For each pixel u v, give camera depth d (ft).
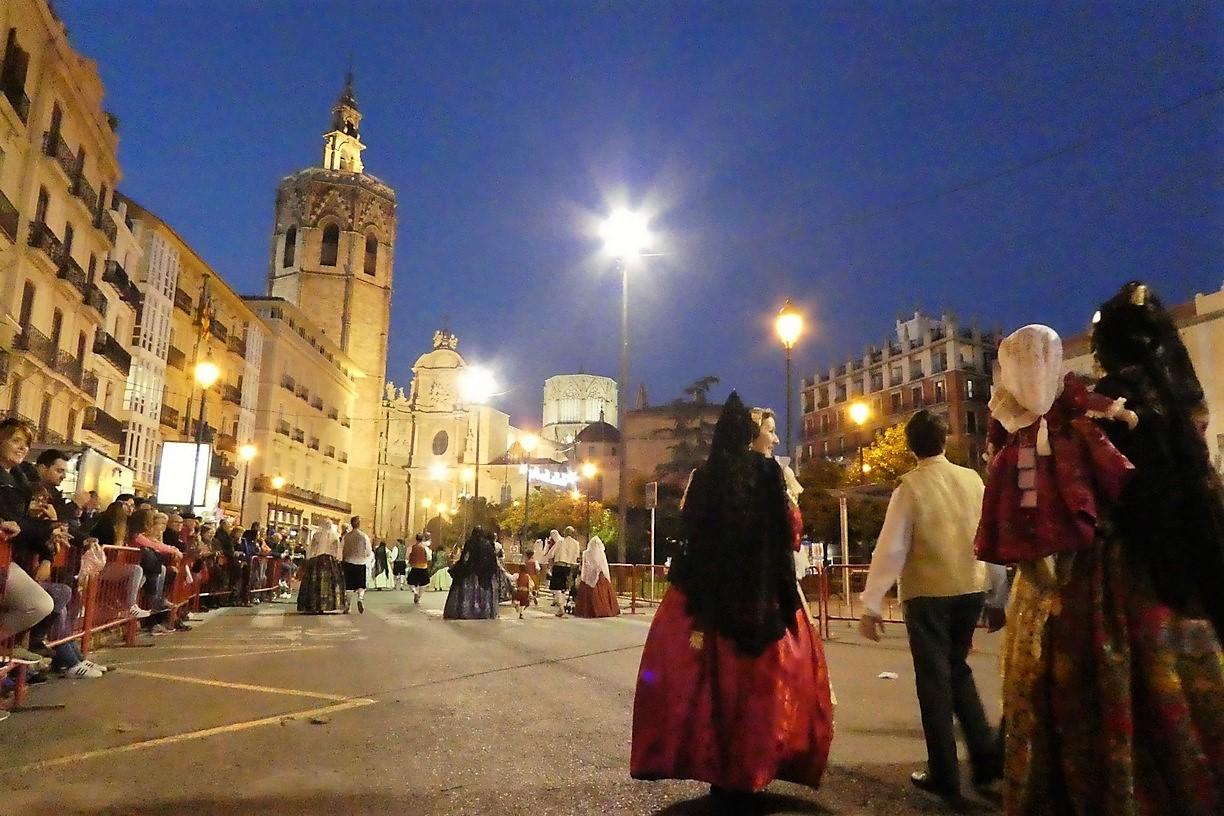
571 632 41.63
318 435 228.22
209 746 15.51
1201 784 7.91
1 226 77.92
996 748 13.53
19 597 18.44
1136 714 8.27
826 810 12.15
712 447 13.42
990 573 13.92
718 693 12.38
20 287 83.05
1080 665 8.58
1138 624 8.38
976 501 13.42
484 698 20.90
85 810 11.64
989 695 22.85
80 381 100.68
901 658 30.60
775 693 12.30
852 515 148.15
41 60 86.22
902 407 238.27
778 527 12.83
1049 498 8.90
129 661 28.32
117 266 115.14
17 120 80.07
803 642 13.11
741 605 12.39
